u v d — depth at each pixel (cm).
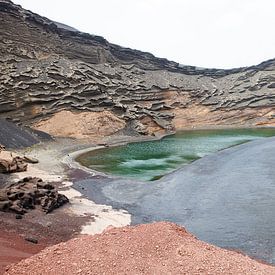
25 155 4209
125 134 6575
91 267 1003
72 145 5388
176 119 8300
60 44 7625
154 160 4488
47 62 6812
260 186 2867
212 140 6328
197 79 9906
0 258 1188
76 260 1039
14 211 2166
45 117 5994
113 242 1157
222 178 3198
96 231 2084
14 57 6406
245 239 1973
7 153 3631
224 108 8869
